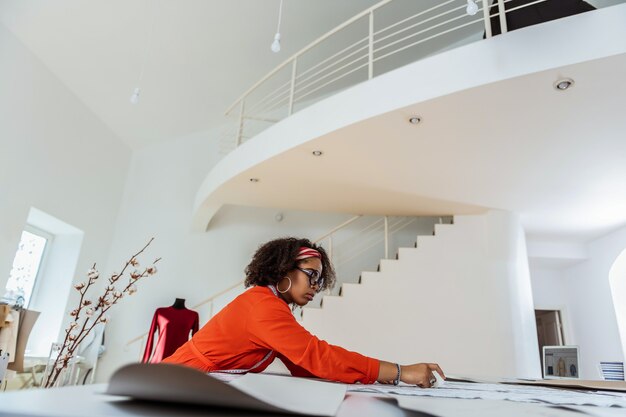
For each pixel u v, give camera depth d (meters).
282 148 3.31
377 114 2.76
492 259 4.23
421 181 3.73
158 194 5.50
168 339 4.37
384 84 2.79
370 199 4.22
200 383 0.32
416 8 5.08
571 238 5.19
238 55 4.86
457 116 2.71
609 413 0.48
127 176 5.53
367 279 4.29
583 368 5.21
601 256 5.07
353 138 3.04
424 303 4.18
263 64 5.14
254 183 3.93
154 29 4.11
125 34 4.04
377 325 4.14
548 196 3.95
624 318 4.71
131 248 5.22
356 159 3.36
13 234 3.62
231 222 5.48
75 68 4.16
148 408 0.34
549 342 5.79
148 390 0.33
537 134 2.89
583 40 2.21
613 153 3.10
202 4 4.04
